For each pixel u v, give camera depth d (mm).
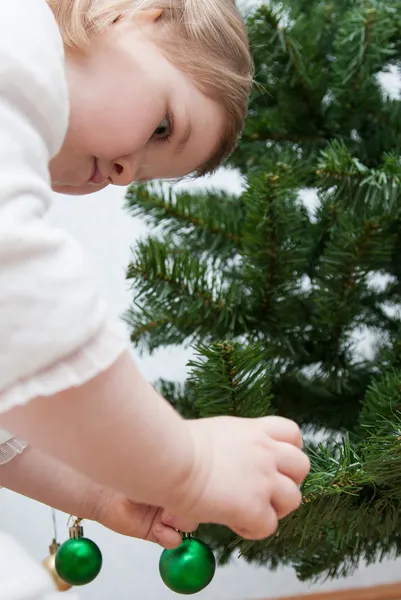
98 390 374
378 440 562
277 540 632
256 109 847
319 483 567
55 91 440
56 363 364
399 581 1142
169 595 1166
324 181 685
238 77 613
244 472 416
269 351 730
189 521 548
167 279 755
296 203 871
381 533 641
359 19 730
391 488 604
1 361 360
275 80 812
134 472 388
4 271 364
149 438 387
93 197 1234
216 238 821
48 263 373
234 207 884
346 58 763
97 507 556
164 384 840
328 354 797
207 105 593
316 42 798
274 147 841
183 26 579
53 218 1221
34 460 559
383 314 887
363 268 736
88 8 542
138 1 563
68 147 559
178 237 894
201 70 582
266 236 718
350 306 753
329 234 806
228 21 610
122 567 1166
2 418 381
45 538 1165
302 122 823
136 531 550
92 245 1226
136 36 558
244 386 611
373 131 837
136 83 548
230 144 660
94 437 376
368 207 709
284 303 758
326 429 817
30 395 357
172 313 755
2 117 407
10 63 418
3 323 359
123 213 1233
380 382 706
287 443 439
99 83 544
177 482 398
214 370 604
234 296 765
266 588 1168
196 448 409
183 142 587
